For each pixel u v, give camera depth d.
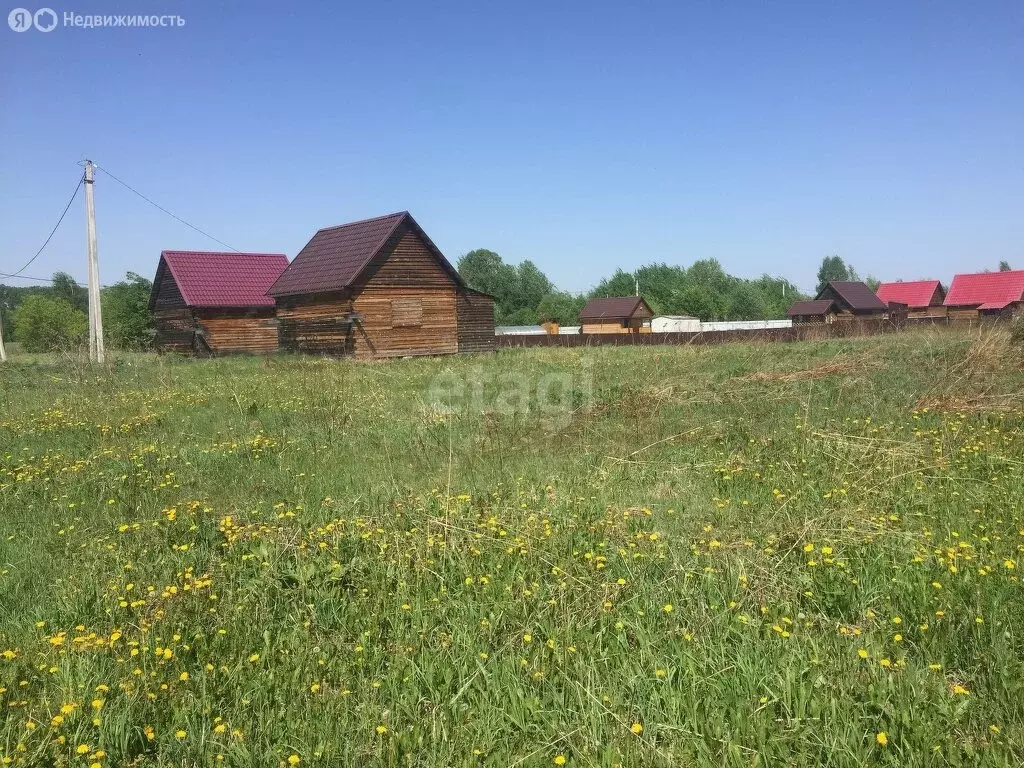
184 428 10.73
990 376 11.31
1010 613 4.07
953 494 6.19
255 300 34.12
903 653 3.77
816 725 3.27
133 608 4.55
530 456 8.36
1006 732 3.14
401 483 7.32
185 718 3.47
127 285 46.31
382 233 27.08
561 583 4.65
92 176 25.16
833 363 13.52
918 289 64.44
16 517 6.71
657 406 10.73
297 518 6.14
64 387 15.64
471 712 3.50
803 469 7.20
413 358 25.92
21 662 3.94
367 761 3.19
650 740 3.23
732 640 4.00
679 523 5.75
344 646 4.18
